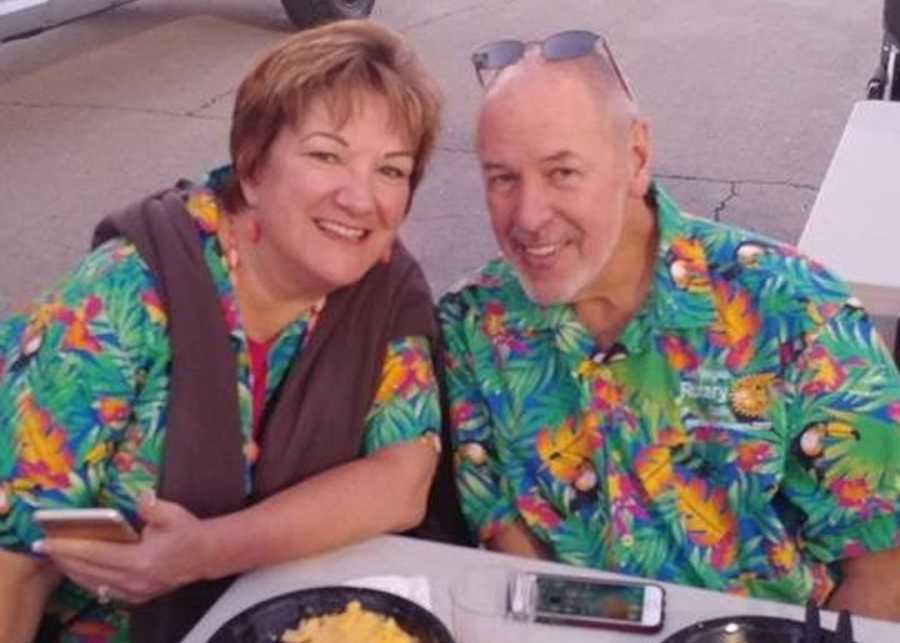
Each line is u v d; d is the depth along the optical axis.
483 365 2.01
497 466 2.03
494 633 1.67
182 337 1.88
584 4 8.38
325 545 1.87
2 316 4.64
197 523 1.80
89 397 1.85
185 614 1.93
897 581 1.93
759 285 1.89
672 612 1.70
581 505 1.97
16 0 6.52
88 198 5.59
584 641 1.65
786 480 1.93
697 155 5.89
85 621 2.00
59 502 1.84
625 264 1.92
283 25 8.06
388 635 1.64
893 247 2.58
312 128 1.83
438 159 5.72
